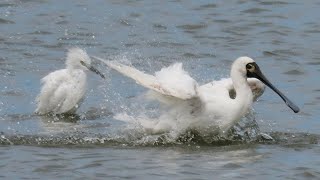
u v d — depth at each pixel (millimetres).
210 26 57438
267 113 39406
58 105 39000
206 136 33812
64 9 60344
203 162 30359
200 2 63062
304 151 32344
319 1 63438
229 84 34688
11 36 53781
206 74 45969
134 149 32250
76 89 39219
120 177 28188
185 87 32500
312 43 53781
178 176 28438
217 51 51812
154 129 33812
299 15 59812
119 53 50719
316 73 47094
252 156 31438
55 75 39531
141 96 34719
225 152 32125
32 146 32438
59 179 27922
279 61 49781
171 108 33625
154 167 29531
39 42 52719
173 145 33094
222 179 28234
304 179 28656
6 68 46625
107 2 62375
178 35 55281
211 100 33406
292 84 44906
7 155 30953
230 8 61562
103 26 56844
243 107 33656
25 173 28609
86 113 39188
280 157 31422
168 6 61812
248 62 34250
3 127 36031
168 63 48781
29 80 44500
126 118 34219
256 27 57281
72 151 31719
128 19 58469
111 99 41219
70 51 40219
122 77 45031
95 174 28562
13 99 41156
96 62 48219
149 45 52781
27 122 37219
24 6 60688
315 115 39031
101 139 33656
